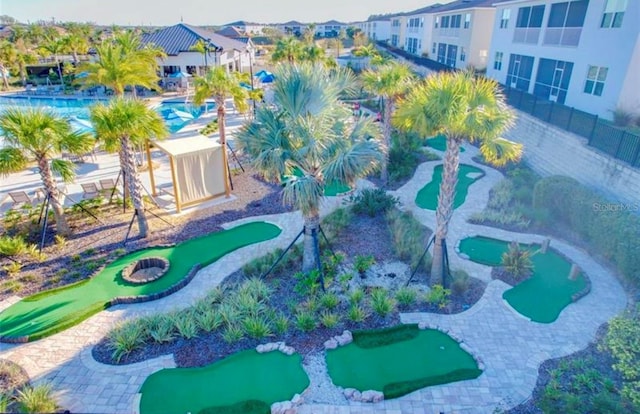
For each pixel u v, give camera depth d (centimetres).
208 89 1802
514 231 1549
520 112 2278
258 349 954
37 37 7556
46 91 4291
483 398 832
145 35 4772
